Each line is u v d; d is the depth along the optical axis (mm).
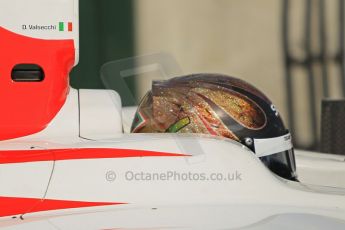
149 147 4105
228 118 4258
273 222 3992
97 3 8203
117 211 4020
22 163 4051
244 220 3996
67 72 4227
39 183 4031
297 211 4074
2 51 4180
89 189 4043
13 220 3977
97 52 8211
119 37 8352
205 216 4008
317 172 4508
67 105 4215
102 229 3928
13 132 4172
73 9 4207
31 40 4191
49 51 4195
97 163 4070
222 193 4098
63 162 4062
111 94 4270
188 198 4078
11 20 4180
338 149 4973
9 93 4180
